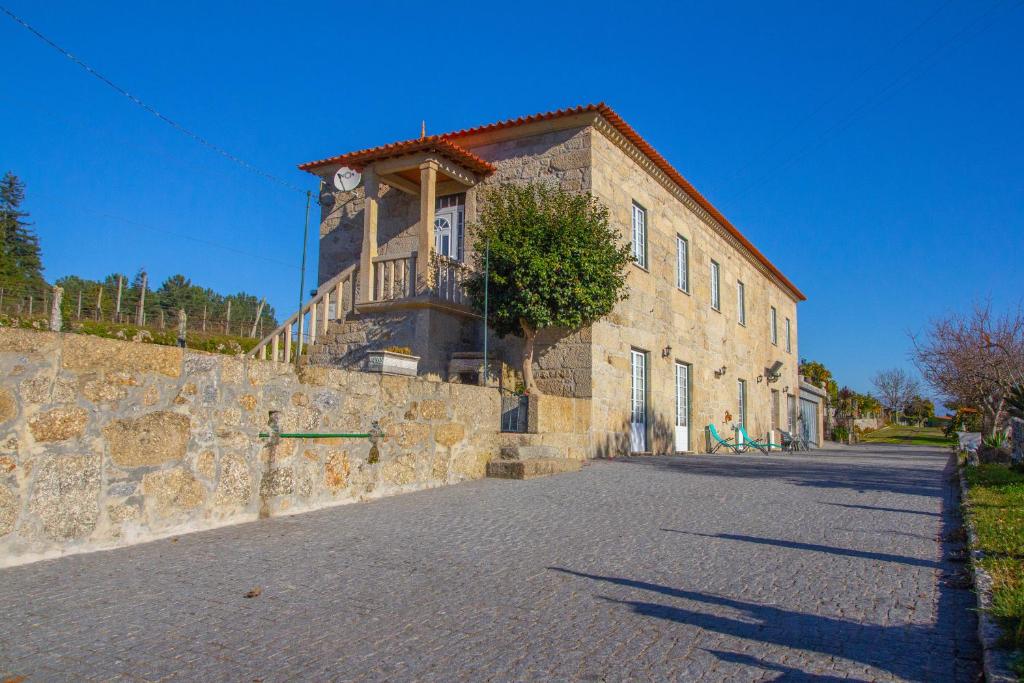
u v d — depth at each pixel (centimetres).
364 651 391
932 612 457
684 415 1920
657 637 414
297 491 758
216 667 368
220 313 4516
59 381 555
